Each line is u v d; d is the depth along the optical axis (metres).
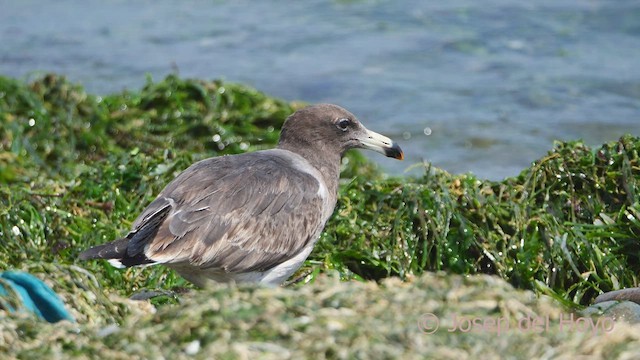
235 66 23.84
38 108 18.42
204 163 11.65
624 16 26.11
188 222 10.86
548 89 22.59
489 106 22.06
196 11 27.14
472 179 13.52
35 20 26.33
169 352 7.76
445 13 26.67
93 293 9.70
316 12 27.00
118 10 27.22
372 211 13.50
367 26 26.06
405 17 26.56
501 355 7.60
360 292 8.54
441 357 7.46
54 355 7.90
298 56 24.44
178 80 19.52
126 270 12.36
